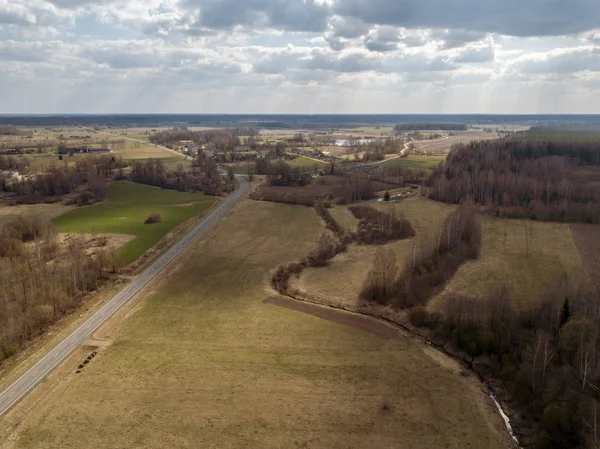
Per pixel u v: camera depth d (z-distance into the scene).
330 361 99.38
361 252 165.75
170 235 185.88
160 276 145.62
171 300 129.12
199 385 90.75
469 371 96.81
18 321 105.81
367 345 106.00
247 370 95.69
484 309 105.94
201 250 170.12
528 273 135.75
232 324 115.25
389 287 127.81
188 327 113.75
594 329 92.12
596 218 188.12
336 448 75.38
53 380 92.19
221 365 97.44
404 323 115.31
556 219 192.88
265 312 121.75
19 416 81.94
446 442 77.44
